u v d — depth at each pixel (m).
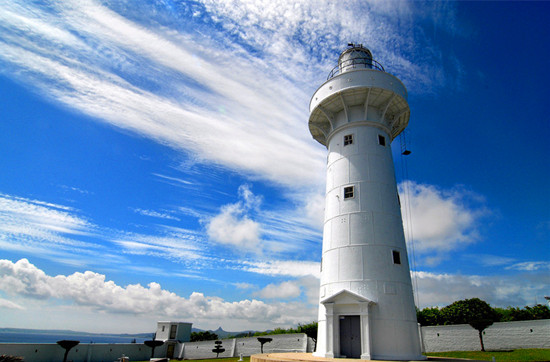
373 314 20.30
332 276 22.42
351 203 23.78
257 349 45.56
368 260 21.73
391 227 23.02
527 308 44.09
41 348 36.97
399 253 22.48
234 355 47.22
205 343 50.56
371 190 23.81
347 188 24.39
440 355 30.28
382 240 22.33
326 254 23.70
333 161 26.23
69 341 32.91
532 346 29.11
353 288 21.25
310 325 40.28
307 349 40.12
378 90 25.20
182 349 52.09
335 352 19.94
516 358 24.98
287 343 42.28
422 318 47.72
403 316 20.55
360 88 25.14
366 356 19.08
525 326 29.89
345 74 26.02
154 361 32.00
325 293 22.47
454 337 33.12
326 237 24.39
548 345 28.42
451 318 44.50
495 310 45.72
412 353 19.84
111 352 45.00
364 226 22.78
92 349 42.59
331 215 24.50
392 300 20.66
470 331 32.47
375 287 20.94
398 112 27.05
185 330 56.78
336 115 27.62
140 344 49.00
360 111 26.45
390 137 27.58
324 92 26.67
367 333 19.52
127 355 46.81
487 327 31.64
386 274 21.34
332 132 27.20
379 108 26.70
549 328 28.72
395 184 25.53
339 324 20.97
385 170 24.89
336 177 25.38
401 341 19.80
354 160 25.03
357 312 20.33
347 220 23.39
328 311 21.05
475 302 45.06
